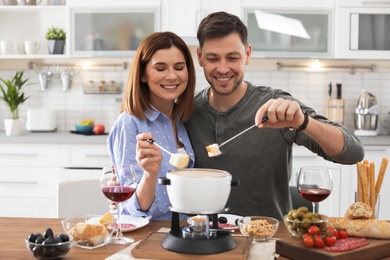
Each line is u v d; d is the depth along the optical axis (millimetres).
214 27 2182
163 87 2211
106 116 5012
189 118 2408
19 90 4980
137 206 2051
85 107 5012
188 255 1596
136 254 1610
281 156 2311
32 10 4820
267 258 1604
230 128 2324
